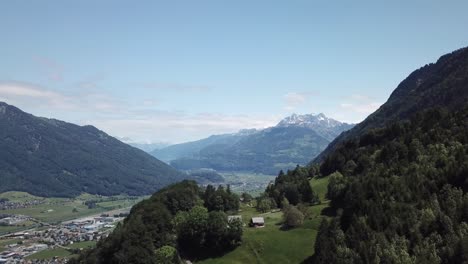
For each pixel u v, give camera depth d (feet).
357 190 595.88
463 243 393.29
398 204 504.43
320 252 513.86
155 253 615.16
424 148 654.94
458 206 455.22
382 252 436.76
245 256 625.41
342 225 552.41
